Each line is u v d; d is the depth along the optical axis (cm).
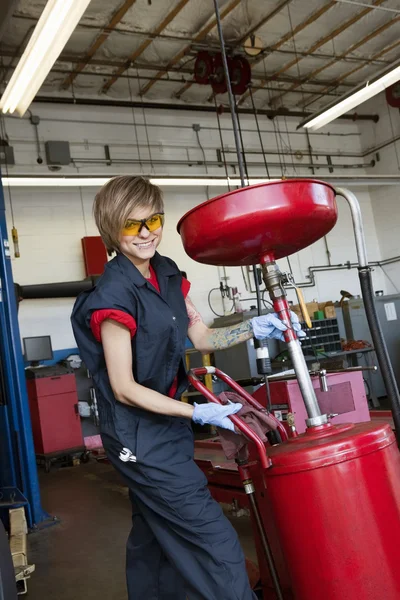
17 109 479
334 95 1029
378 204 1105
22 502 373
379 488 154
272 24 776
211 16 734
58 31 378
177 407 158
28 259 834
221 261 180
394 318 939
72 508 466
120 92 912
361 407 295
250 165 1009
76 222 869
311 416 173
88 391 826
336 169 1091
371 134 1103
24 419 423
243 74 781
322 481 153
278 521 162
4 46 727
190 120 970
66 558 335
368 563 151
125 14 709
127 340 161
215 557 157
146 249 168
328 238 1066
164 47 797
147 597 183
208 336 192
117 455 168
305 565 156
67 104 880
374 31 828
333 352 802
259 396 289
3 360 425
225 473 268
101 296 159
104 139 901
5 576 153
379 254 1110
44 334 823
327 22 792
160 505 163
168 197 950
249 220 158
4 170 824
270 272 179
